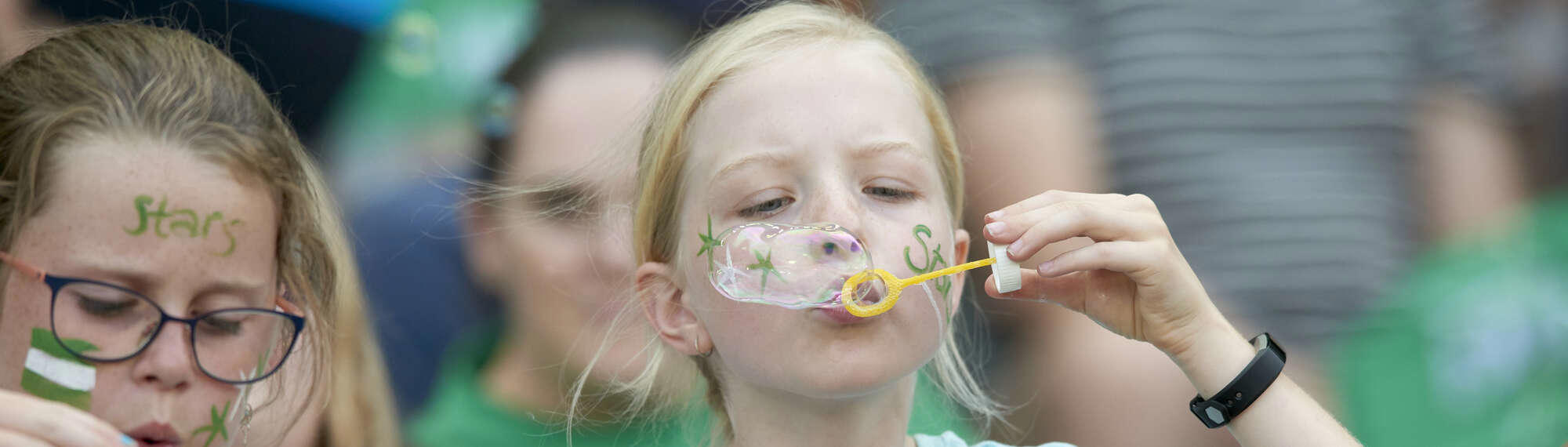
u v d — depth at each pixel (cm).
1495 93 1402
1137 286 867
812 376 802
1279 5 1305
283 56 1371
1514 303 1313
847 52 881
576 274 1246
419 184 1348
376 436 1138
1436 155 1353
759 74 859
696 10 1357
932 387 1164
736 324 826
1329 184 1280
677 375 1036
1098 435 1215
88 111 741
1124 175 1267
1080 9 1294
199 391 756
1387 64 1336
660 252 909
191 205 746
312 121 1382
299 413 954
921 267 827
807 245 805
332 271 952
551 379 1265
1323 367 1254
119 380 733
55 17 1252
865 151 835
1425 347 1264
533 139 1305
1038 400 1245
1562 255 1361
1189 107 1271
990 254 828
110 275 729
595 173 1215
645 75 1298
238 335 775
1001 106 1262
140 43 788
